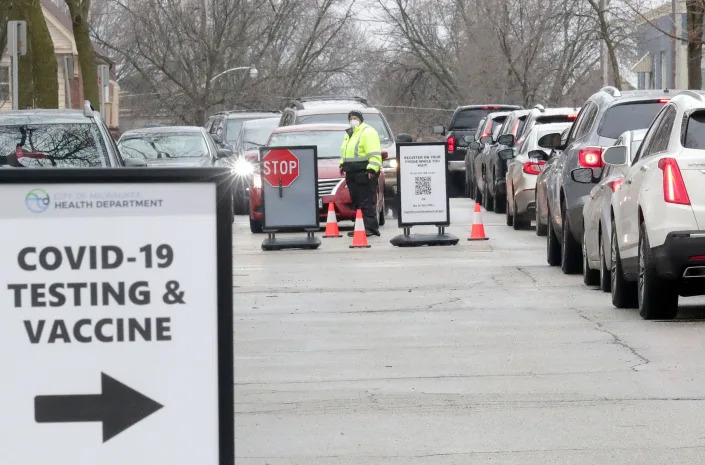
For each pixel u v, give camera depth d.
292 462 18.72
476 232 58.88
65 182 11.16
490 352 27.97
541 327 31.58
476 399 22.95
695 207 30.50
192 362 11.27
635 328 30.94
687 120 31.41
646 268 31.45
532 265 47.78
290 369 26.36
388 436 20.27
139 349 11.26
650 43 142.62
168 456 11.27
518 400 22.81
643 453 18.94
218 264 11.26
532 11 170.75
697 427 20.53
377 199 68.12
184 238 11.24
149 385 11.27
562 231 45.22
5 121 39.09
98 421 11.26
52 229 11.16
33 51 82.38
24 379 11.21
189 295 11.26
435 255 52.09
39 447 11.24
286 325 32.84
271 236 57.03
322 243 59.16
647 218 31.09
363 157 60.84
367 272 45.84
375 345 29.31
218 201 11.23
